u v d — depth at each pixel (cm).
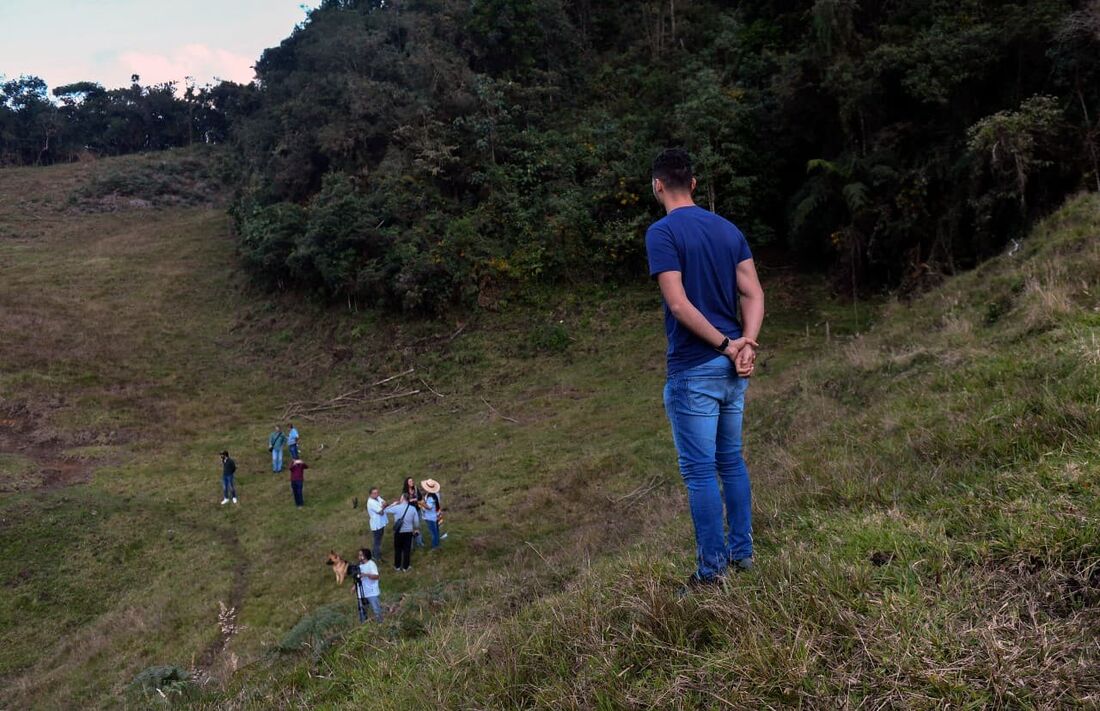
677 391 295
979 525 294
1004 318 940
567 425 1823
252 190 3475
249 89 4841
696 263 290
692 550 428
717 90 2584
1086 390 420
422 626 493
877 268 2288
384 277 2609
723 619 263
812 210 2356
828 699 213
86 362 2519
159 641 1090
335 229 2706
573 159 2900
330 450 1959
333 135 2953
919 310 1325
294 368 2555
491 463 1658
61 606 1273
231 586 1257
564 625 309
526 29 3334
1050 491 304
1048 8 1842
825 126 2458
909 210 2120
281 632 1048
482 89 2942
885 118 2269
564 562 691
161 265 3519
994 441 404
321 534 1429
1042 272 968
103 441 2059
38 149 6800
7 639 1186
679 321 284
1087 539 256
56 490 1730
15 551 1430
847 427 723
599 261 2667
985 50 1989
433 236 2692
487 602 521
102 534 1505
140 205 4888
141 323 2883
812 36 2542
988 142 1736
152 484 1784
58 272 3366
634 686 249
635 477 1388
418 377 2345
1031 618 232
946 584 254
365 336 2595
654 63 3322
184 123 7175
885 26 2344
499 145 2928
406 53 3222
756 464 850
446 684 316
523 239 2728
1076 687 199
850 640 234
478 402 2145
